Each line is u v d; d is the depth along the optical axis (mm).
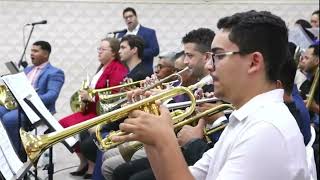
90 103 4113
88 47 6871
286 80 2324
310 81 4281
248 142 1302
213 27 7020
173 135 1314
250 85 1409
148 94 2150
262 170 1275
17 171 1905
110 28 6895
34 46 5125
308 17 7152
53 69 5141
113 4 6871
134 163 3031
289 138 1301
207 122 2479
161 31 6969
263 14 1427
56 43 6801
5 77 2691
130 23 6215
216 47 1431
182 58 3420
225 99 1459
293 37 4895
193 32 2998
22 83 2754
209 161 1697
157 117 1334
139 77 4348
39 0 6711
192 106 1936
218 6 7012
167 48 6988
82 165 4582
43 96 4875
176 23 6977
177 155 1295
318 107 3797
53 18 6773
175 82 3043
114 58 4734
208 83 2414
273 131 1293
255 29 1390
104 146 1819
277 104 1383
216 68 1435
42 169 4137
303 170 1311
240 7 7035
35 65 5176
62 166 4961
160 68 3740
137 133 1299
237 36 1396
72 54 6848
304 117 2484
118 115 1613
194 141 2340
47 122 2650
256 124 1321
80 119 4023
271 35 1396
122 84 3982
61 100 6797
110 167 3205
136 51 4617
